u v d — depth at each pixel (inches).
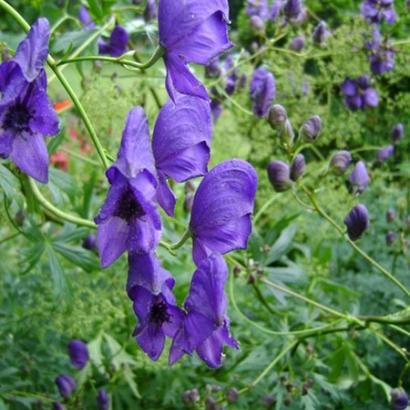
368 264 19.5
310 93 18.7
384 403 16.6
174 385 15.4
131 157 7.1
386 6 18.4
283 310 16.6
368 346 17.1
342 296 17.5
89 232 13.5
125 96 16.0
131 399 15.6
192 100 8.4
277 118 13.2
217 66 17.1
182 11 7.9
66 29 21.1
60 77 8.6
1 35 13.7
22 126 7.6
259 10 19.2
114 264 15.2
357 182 14.0
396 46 19.4
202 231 8.6
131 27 16.1
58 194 11.9
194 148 8.4
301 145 13.4
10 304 15.6
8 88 7.4
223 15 7.9
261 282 14.5
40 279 15.6
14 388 14.2
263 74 17.2
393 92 21.8
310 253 17.4
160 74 16.7
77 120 16.9
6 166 11.0
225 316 8.1
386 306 18.1
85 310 15.2
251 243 14.9
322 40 17.7
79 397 14.9
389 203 20.3
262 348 15.4
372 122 21.6
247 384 14.9
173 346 7.9
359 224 12.8
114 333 16.3
